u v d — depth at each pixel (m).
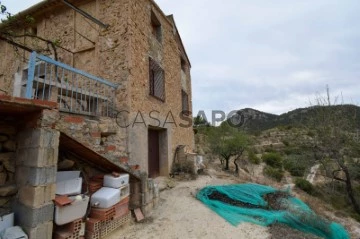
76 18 7.01
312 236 3.86
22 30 7.92
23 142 2.67
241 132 14.75
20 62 7.30
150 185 4.43
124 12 6.13
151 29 7.53
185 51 11.70
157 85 7.98
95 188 3.43
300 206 5.27
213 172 9.77
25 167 2.55
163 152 8.08
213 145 14.07
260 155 25.22
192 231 3.68
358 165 11.24
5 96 1.97
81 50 6.64
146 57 6.93
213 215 4.39
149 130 7.60
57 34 7.29
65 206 2.58
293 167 15.37
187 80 11.98
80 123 3.75
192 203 5.01
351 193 10.30
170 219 4.09
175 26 10.05
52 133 2.54
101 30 6.39
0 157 2.63
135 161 5.73
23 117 2.73
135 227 3.69
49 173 2.47
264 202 5.25
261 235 3.68
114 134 5.17
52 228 2.50
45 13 7.59
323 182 13.20
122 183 3.57
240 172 12.45
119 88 5.79
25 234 2.28
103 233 3.11
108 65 6.09
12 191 2.59
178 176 7.84
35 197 2.32
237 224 4.04
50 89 3.63
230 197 5.47
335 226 4.47
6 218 2.41
